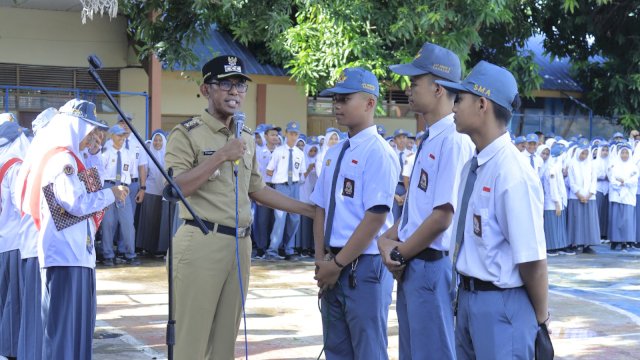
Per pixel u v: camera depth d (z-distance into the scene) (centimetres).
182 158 474
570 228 1511
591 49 2164
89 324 532
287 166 1348
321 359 667
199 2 1059
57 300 516
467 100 376
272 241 1345
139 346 711
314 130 1962
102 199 519
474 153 421
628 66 2127
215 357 486
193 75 1691
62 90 1600
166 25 1150
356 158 484
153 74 1594
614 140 1695
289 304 920
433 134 455
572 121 2228
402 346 478
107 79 1747
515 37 1897
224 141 482
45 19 1697
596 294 1041
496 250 372
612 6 2056
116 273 1159
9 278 609
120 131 1252
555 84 2177
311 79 1445
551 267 1315
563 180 1502
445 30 1416
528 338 372
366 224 471
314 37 1423
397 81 1412
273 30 1138
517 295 373
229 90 474
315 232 508
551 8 2017
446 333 456
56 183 506
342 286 482
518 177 365
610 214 1575
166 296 968
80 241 520
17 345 604
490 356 372
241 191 486
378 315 481
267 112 1898
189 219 471
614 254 1511
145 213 1314
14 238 605
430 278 453
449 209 438
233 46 1781
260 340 740
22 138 623
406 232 466
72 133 515
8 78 1677
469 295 382
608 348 739
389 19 1378
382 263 482
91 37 1733
